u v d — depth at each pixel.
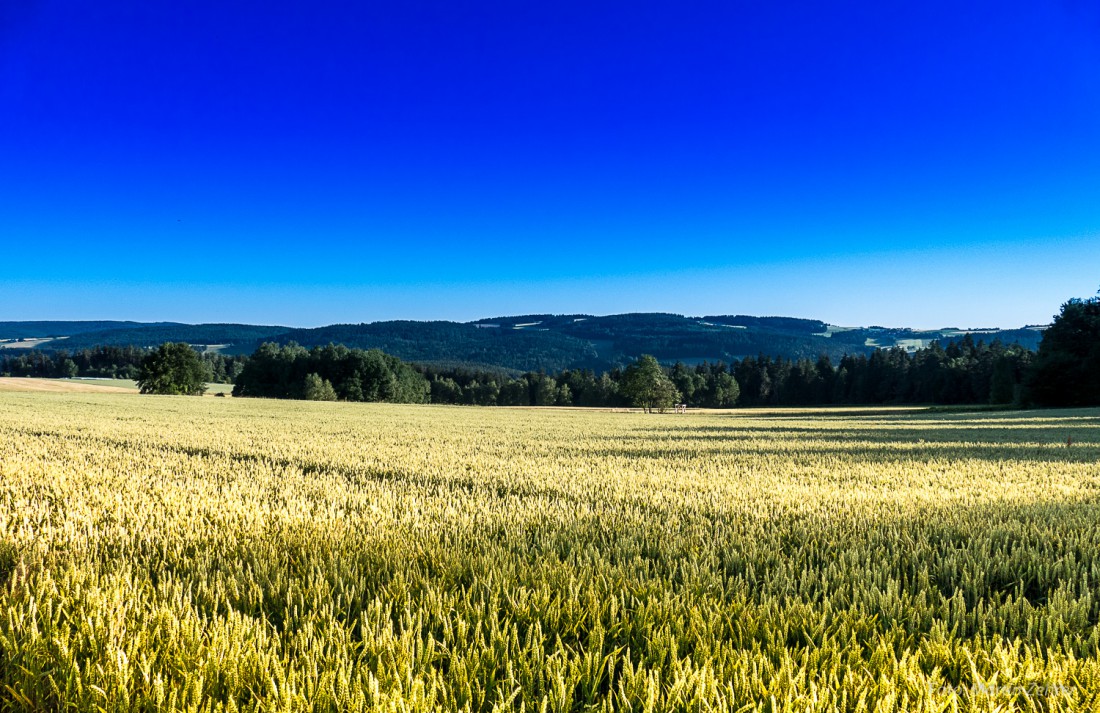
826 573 4.11
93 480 8.59
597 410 85.94
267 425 26.09
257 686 2.72
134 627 3.21
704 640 3.15
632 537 5.24
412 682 2.65
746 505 7.20
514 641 3.13
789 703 2.48
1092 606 3.75
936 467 12.16
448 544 5.04
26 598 3.57
